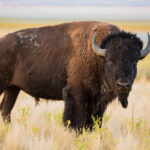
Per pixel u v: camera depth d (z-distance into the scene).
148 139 18.05
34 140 17.95
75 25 21.64
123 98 19.45
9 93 23.41
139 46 19.62
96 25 20.98
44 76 21.88
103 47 19.78
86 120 20.80
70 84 20.94
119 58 18.78
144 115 23.91
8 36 22.75
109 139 18.52
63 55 21.33
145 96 31.23
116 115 23.28
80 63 20.66
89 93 20.81
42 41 21.97
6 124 20.80
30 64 22.08
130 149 17.45
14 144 17.67
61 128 19.77
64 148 17.72
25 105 26.06
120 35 19.56
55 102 26.75
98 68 20.34
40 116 22.05
